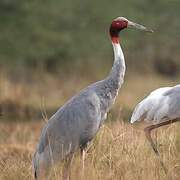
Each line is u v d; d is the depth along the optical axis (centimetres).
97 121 990
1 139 1504
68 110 980
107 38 3048
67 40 2977
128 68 3073
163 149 1118
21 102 2103
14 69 2814
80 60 3003
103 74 2967
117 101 2177
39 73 2795
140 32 3128
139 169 995
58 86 2614
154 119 1122
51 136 967
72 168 995
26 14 2922
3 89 2206
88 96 986
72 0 3008
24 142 1440
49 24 2950
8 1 2908
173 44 3256
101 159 1046
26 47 2906
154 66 3241
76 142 979
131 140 1116
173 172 991
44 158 963
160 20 3183
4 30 2908
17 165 1063
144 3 3133
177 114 1127
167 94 1134
